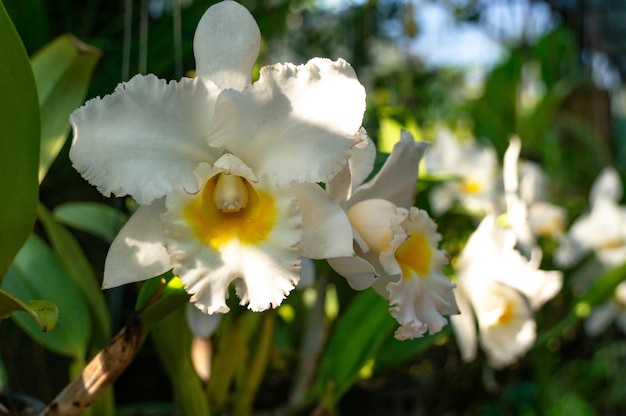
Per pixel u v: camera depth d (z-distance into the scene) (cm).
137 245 37
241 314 53
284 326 80
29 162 38
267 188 38
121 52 68
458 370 92
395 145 41
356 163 43
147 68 69
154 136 37
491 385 94
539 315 96
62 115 48
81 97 49
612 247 92
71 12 79
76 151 35
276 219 38
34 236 54
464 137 129
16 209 39
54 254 55
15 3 65
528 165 93
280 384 75
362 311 54
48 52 49
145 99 36
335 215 38
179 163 37
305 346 65
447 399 93
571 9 150
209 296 36
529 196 79
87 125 35
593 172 128
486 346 59
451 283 43
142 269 37
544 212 92
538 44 137
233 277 37
